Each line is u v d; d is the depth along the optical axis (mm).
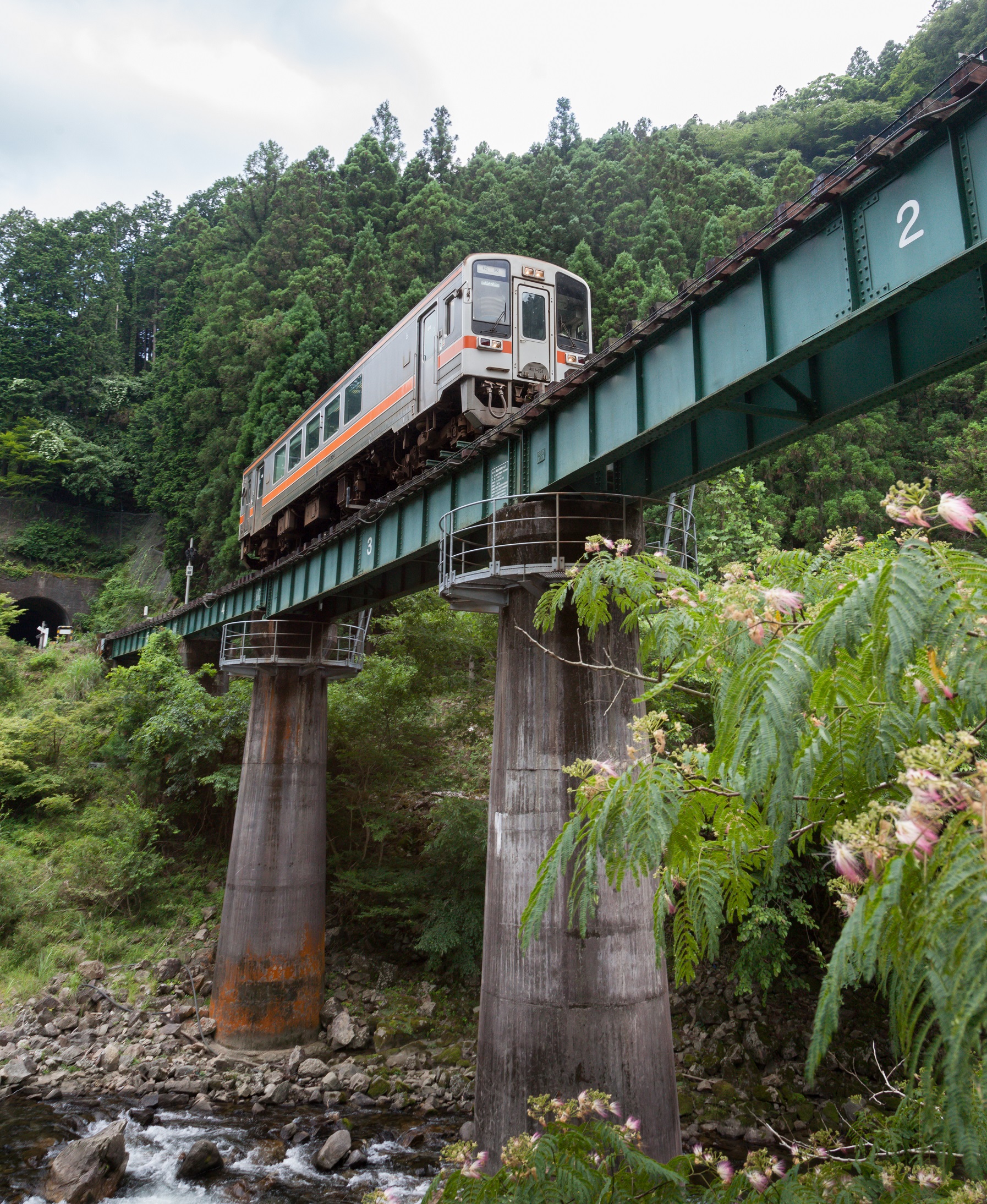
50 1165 13969
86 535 60844
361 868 25750
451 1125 16656
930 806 2072
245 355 48281
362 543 19359
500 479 14281
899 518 2688
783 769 2504
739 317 9789
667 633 3832
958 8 73062
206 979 22734
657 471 13102
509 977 11789
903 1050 2029
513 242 54844
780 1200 3477
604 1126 4082
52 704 35875
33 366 66125
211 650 35375
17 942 23281
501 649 13711
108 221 79875
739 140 81438
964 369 8516
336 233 55188
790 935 20594
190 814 29719
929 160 7598
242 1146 15500
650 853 2811
